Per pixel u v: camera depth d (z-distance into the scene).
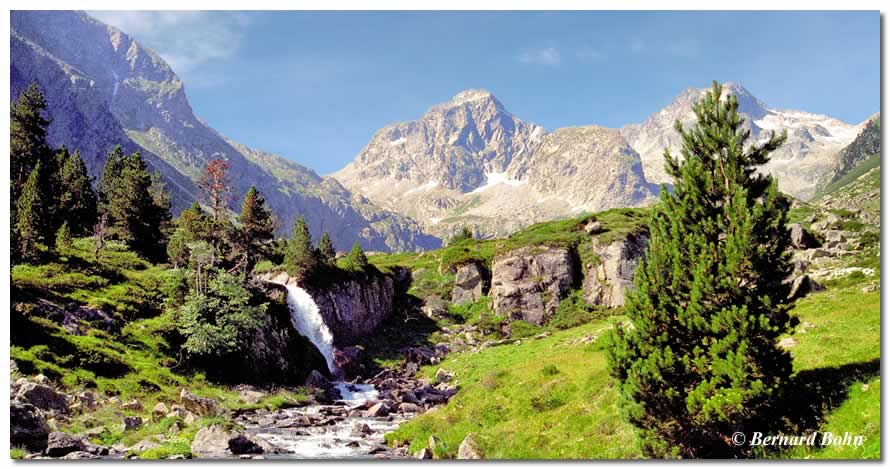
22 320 45.12
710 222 24.88
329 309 85.00
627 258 97.00
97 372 43.88
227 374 55.84
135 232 97.62
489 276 103.56
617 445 25.94
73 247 80.31
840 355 28.02
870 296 44.84
